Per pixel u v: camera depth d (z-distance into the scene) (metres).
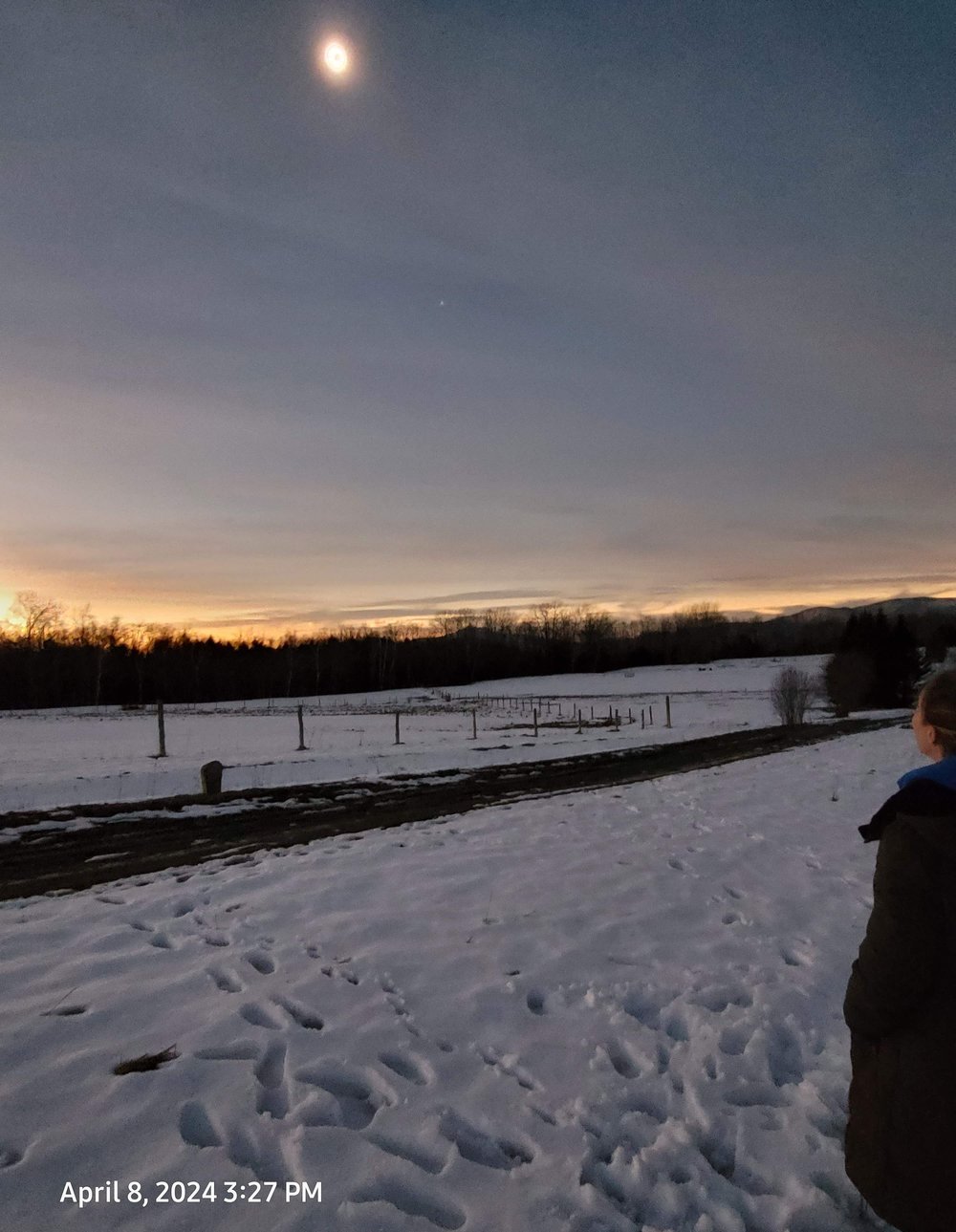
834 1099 3.49
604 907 6.18
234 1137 3.15
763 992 4.57
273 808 12.27
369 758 20.03
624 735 29.05
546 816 10.35
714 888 6.77
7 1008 4.33
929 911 2.12
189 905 6.41
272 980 4.72
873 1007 2.20
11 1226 2.64
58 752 25.09
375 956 5.11
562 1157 3.06
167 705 73.31
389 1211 2.74
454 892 6.61
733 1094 3.54
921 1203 2.14
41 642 87.56
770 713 43.94
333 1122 3.28
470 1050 3.89
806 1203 2.83
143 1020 4.18
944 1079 2.13
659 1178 2.96
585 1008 4.39
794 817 10.05
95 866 8.48
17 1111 3.30
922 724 2.44
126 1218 2.69
